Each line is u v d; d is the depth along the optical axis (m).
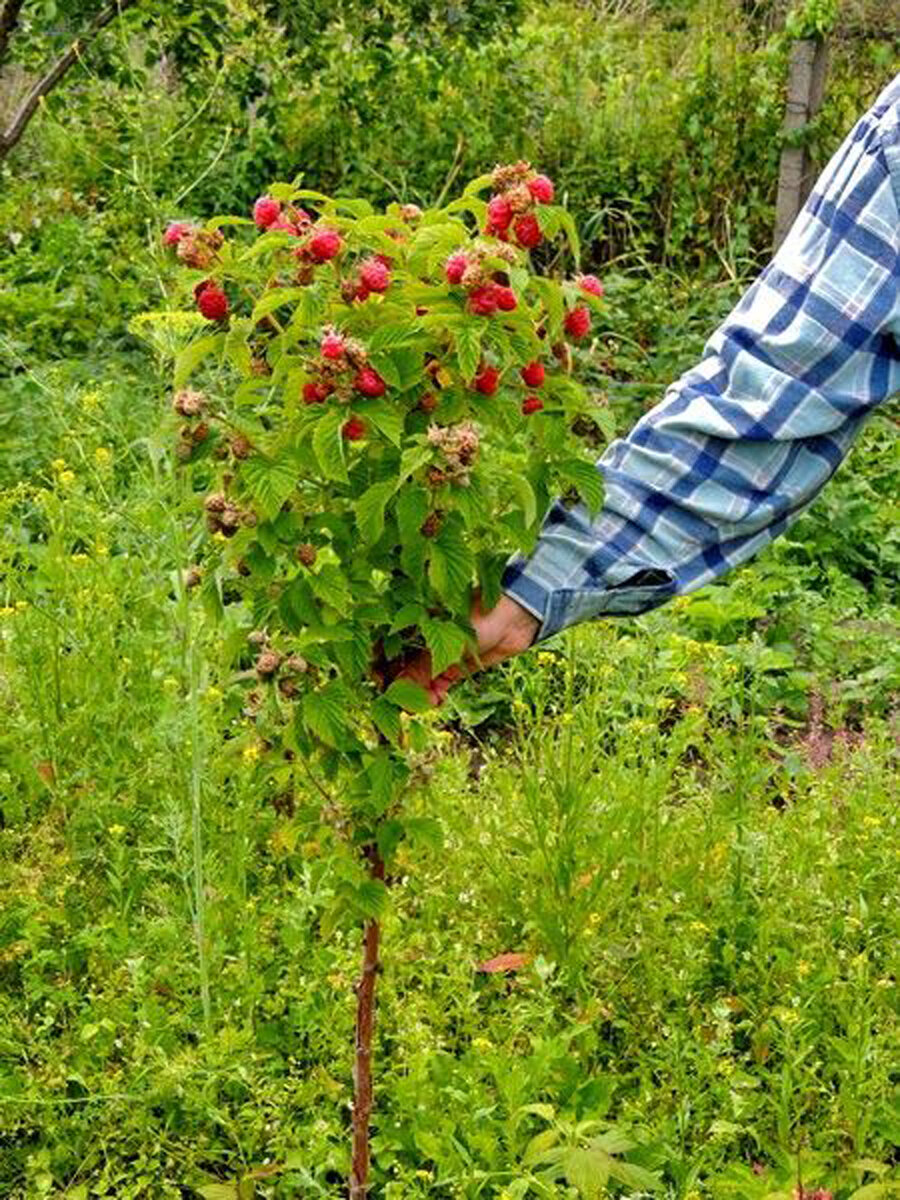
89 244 7.16
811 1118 2.70
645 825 3.19
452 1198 2.51
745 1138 2.68
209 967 2.83
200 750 3.07
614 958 2.93
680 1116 2.52
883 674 4.50
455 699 4.21
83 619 3.50
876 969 2.98
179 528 2.80
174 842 2.95
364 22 7.53
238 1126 2.61
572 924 2.94
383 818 2.09
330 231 1.79
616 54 9.59
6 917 2.99
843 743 3.70
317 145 8.42
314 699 1.94
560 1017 2.90
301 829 2.13
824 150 8.09
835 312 1.82
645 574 1.93
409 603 1.90
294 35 7.28
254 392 2.03
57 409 3.76
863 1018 2.60
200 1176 2.57
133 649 3.49
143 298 6.55
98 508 3.64
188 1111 2.64
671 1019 2.75
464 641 1.88
